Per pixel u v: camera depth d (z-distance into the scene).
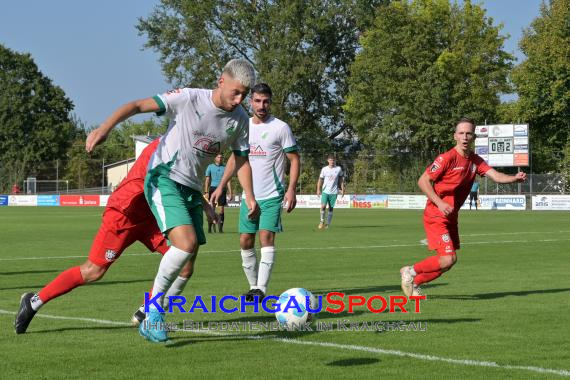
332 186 32.81
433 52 73.75
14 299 11.44
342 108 80.00
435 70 71.56
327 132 87.38
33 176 101.44
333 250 20.89
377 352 7.51
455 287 12.70
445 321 9.34
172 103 7.61
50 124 103.50
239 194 70.25
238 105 7.98
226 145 8.05
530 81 70.69
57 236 27.69
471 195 60.12
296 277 14.36
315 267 16.28
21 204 81.19
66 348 7.70
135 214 8.15
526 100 70.94
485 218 42.94
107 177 94.62
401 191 68.38
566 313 9.98
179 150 7.79
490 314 9.87
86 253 20.27
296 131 83.00
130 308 10.39
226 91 7.62
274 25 77.25
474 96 72.38
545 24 72.44
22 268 16.31
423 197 63.28
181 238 7.66
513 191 61.66
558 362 7.09
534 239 25.14
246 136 8.32
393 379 6.45
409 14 74.06
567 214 49.22
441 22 73.62
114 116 7.19
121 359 7.21
